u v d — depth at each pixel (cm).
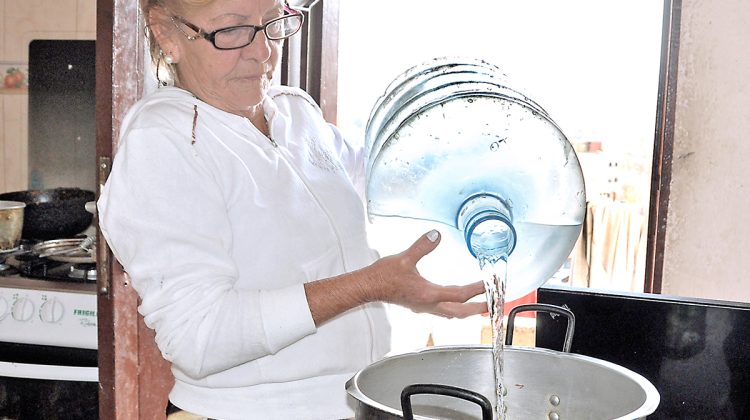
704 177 192
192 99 102
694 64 190
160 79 109
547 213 87
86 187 193
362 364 108
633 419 69
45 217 188
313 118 121
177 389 109
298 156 110
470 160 84
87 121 192
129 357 121
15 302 155
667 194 197
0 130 196
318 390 104
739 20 185
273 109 112
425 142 84
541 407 91
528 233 89
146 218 92
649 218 200
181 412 107
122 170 94
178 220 92
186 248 92
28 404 157
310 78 187
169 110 99
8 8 191
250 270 100
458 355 91
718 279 194
